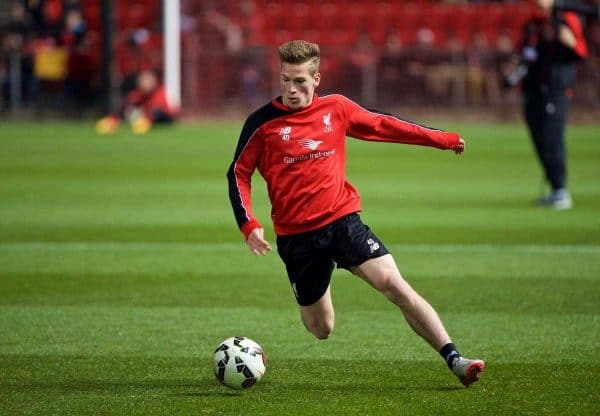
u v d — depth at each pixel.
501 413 19.81
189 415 19.88
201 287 32.81
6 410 20.36
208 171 67.31
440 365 23.56
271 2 122.75
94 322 28.12
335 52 110.44
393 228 44.75
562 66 49.31
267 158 21.78
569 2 49.53
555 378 22.31
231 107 112.06
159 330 27.20
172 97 105.75
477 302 30.47
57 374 22.98
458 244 40.75
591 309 29.42
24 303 30.50
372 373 22.94
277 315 28.92
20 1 118.00
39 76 111.00
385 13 119.69
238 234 43.41
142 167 69.62
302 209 21.53
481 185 60.56
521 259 37.44
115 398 21.09
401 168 70.06
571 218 47.22
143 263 36.97
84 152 79.19
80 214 49.19
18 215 48.94
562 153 50.50
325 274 21.98
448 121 108.69
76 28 111.75
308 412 20.00
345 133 22.03
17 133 96.50
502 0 121.06
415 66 109.62
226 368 21.14
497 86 108.56
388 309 29.70
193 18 116.94
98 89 111.56
